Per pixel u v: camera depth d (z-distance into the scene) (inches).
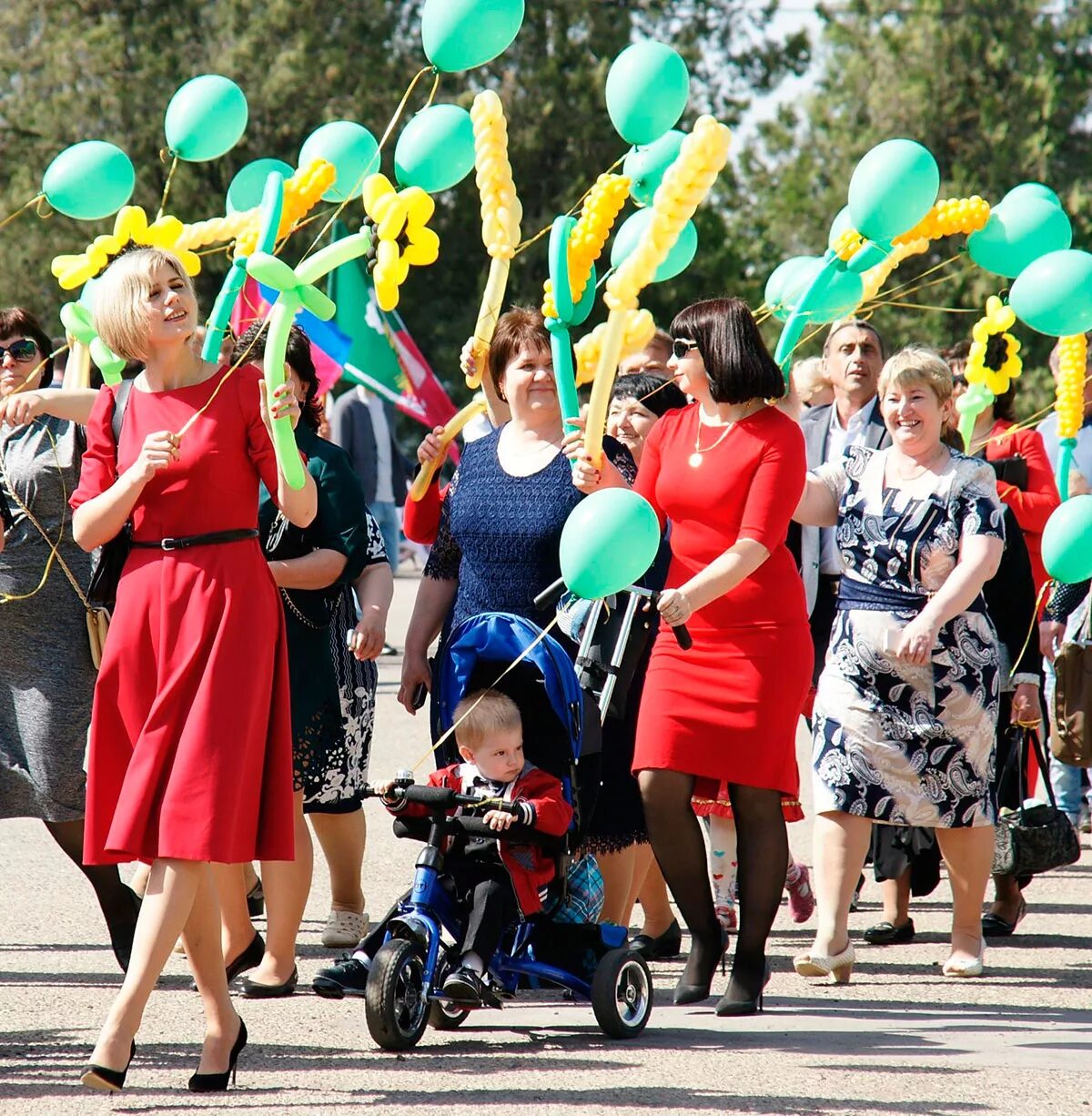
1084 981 625.9
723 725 561.0
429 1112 445.4
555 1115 443.2
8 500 603.2
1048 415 852.6
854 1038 534.9
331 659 619.8
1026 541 744.3
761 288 4421.8
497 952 521.3
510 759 534.9
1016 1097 466.9
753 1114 446.6
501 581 590.9
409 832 535.2
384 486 1615.4
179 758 462.3
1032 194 658.8
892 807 619.5
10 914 705.0
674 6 4313.5
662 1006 585.3
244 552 482.3
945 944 696.4
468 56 624.1
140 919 459.8
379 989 503.2
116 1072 446.9
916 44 4904.0
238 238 585.6
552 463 594.6
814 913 756.6
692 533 570.3
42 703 598.5
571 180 3988.7
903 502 620.7
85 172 632.4
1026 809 695.1
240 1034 475.8
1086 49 4985.2
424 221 549.0
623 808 608.7
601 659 575.8
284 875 589.6
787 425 565.6
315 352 764.0
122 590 484.1
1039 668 716.7
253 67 3732.8
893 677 620.7
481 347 626.5
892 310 4249.5
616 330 565.9
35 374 642.8
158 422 485.1
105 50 3705.7
